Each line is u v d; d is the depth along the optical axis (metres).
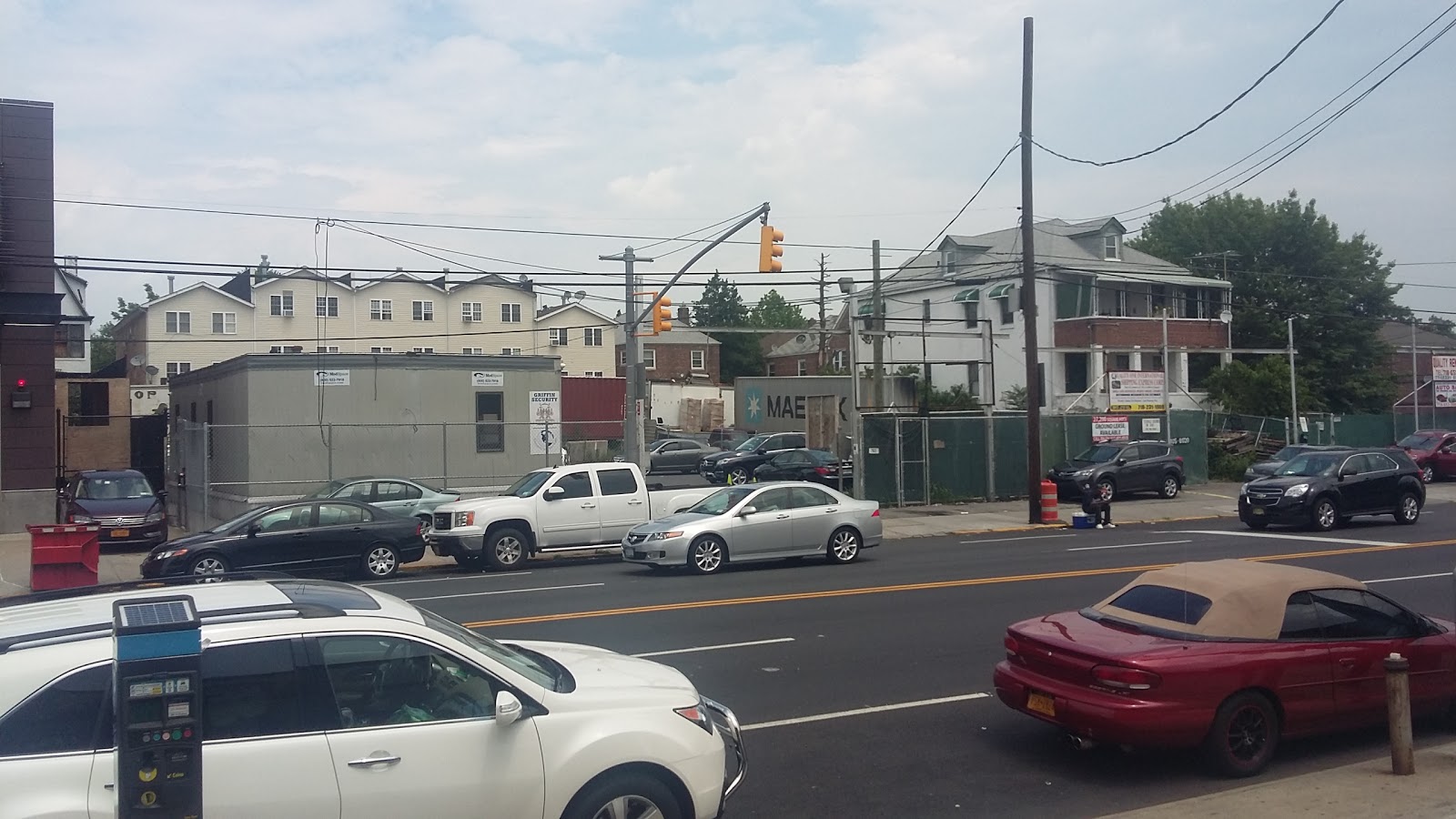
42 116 25.64
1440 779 7.19
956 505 32.56
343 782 4.77
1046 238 51.16
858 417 31.61
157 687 4.36
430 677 5.16
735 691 9.95
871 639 12.27
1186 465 38.19
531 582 17.98
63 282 52.00
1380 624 8.22
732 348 90.12
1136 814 6.61
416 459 26.95
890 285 55.44
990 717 9.12
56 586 17.33
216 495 28.02
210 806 4.54
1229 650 7.55
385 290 63.69
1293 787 7.08
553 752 5.19
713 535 18.48
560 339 68.94
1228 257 59.81
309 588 5.72
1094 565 18.53
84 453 37.03
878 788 7.38
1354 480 24.28
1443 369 49.44
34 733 4.40
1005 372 50.56
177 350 59.94
